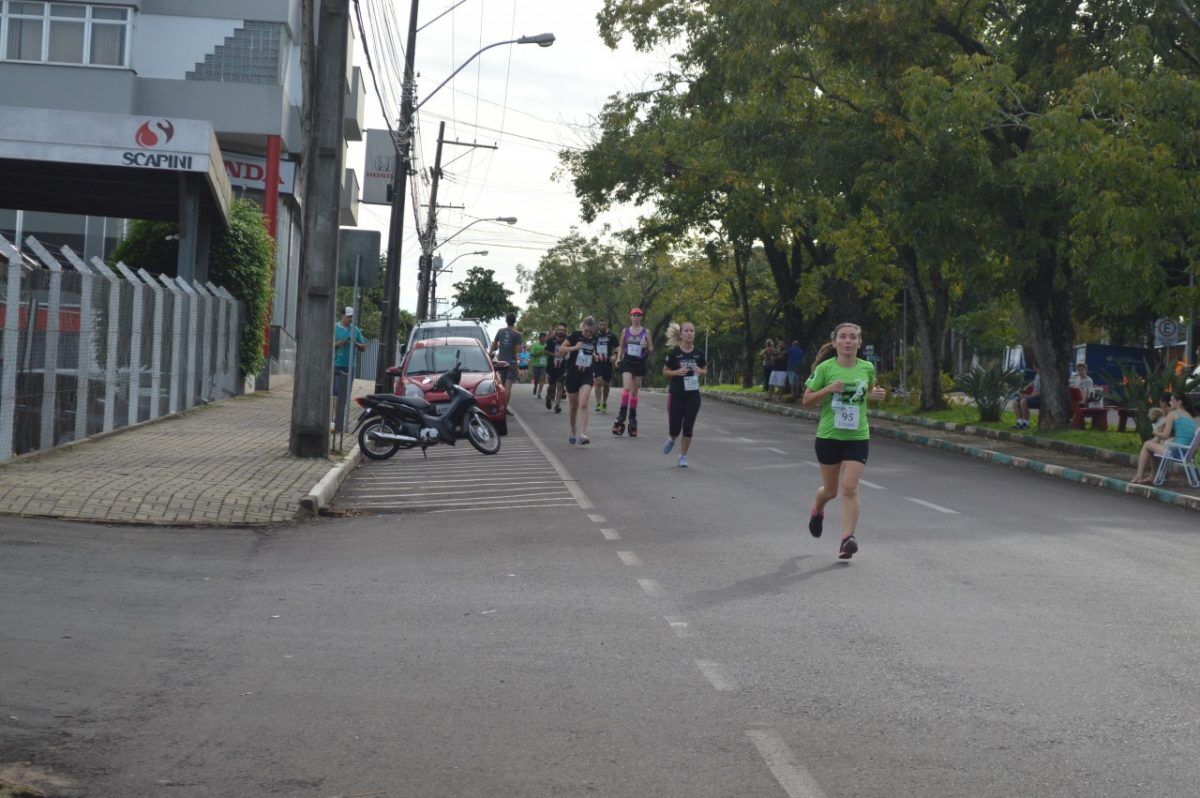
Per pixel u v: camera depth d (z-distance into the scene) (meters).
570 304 103.88
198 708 6.17
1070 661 7.50
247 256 32.34
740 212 42.31
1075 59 25.83
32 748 5.45
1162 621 8.79
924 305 37.16
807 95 30.92
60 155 24.91
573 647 7.63
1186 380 24.70
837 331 11.36
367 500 15.16
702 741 5.79
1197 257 23.47
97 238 36.34
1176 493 18.14
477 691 6.59
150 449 17.39
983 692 6.74
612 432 25.17
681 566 10.63
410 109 34.34
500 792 5.08
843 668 7.20
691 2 40.31
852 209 30.47
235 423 22.70
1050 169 23.39
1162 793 5.17
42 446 15.84
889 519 14.05
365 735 5.81
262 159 40.00
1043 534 13.34
